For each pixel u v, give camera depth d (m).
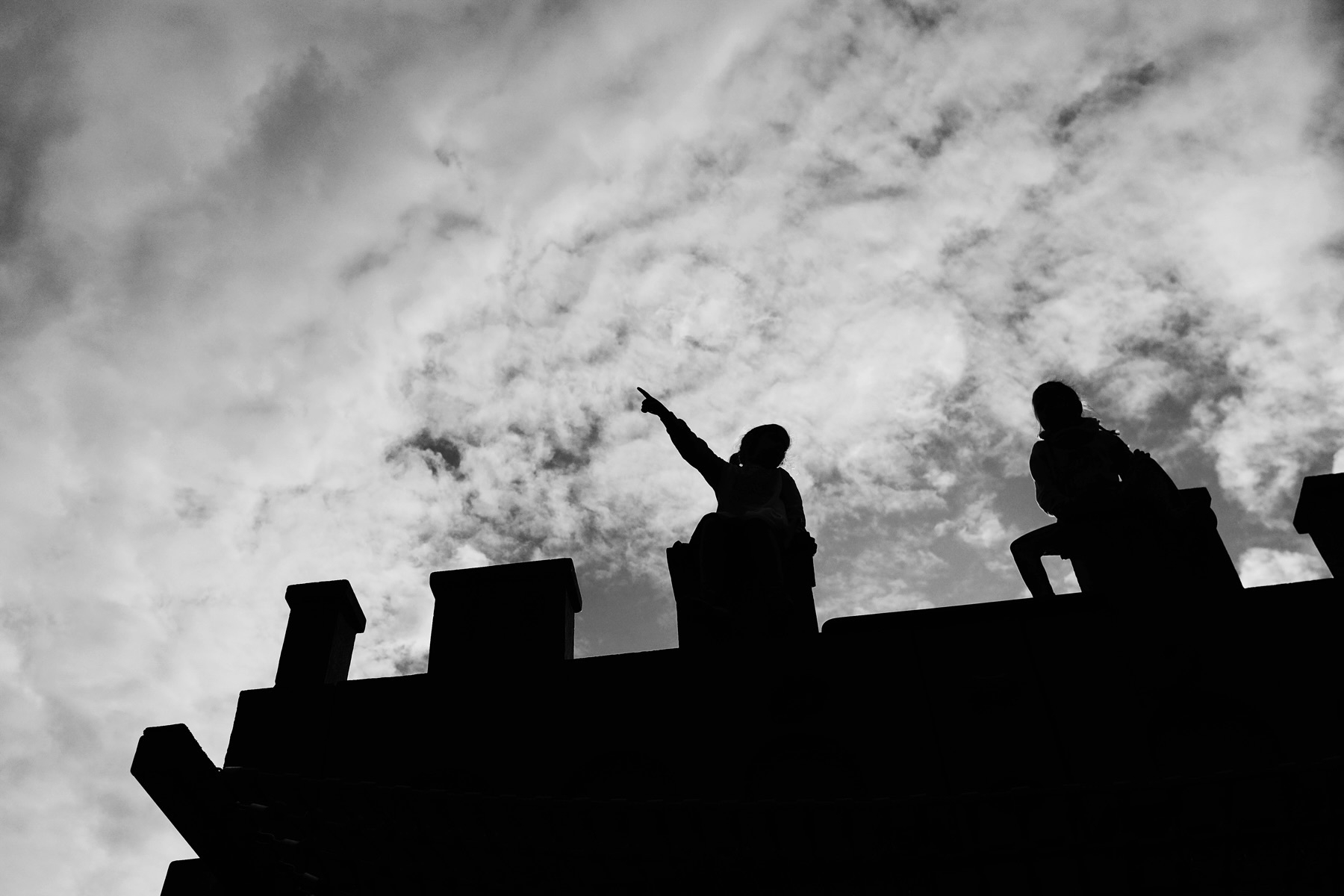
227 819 5.49
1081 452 8.62
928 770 6.95
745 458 9.59
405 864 6.32
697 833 6.21
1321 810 5.71
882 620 7.85
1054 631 7.54
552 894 6.25
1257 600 7.39
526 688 7.93
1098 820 5.91
